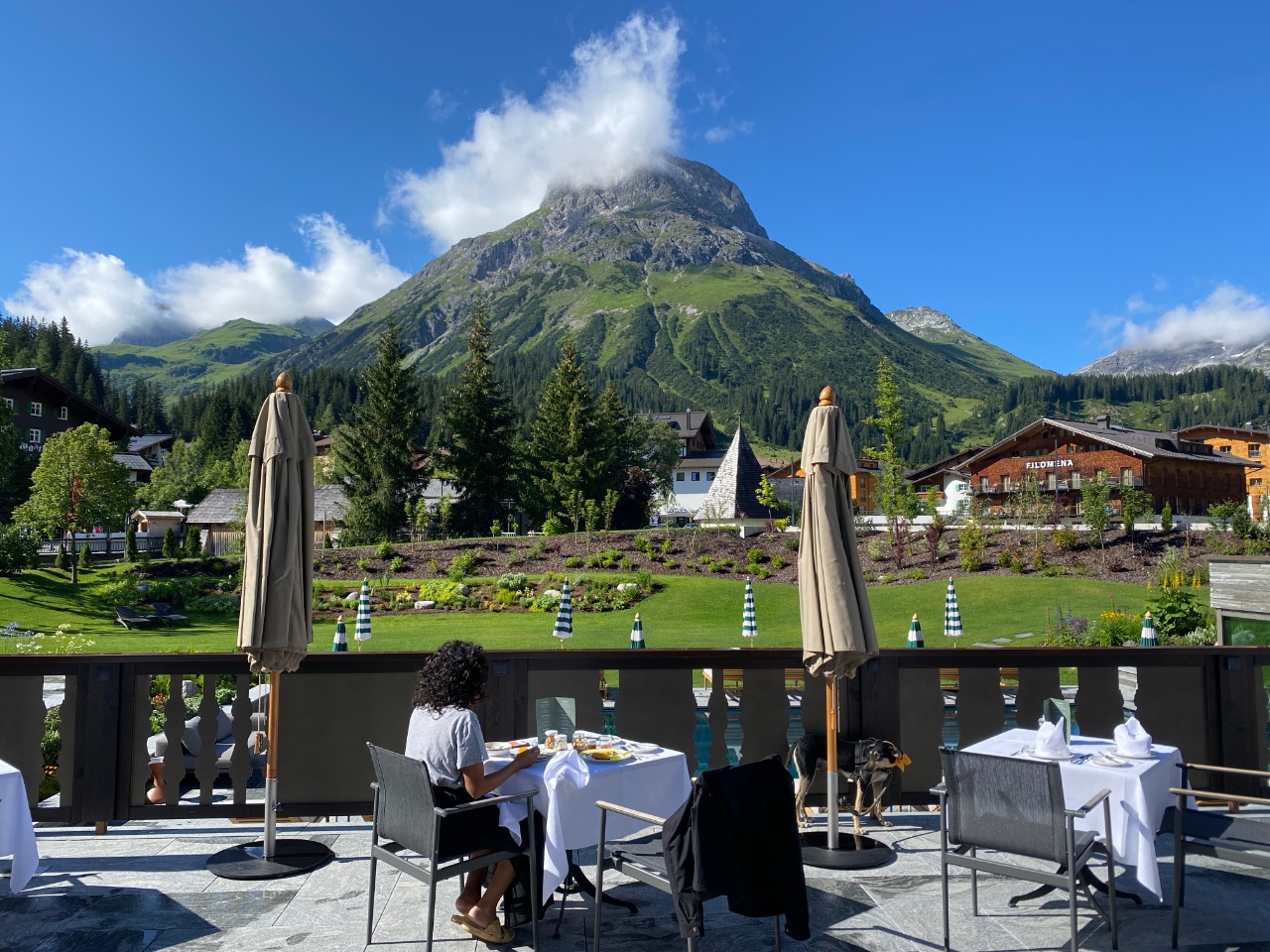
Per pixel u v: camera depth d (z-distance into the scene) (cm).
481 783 439
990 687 662
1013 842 429
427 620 2869
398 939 452
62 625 2780
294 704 620
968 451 7750
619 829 486
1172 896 486
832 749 584
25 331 13850
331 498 6034
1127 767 479
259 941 448
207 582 3550
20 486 6706
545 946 449
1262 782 662
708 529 4131
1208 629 1817
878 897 512
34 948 439
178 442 10256
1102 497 3469
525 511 5869
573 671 641
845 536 577
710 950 444
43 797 781
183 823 641
